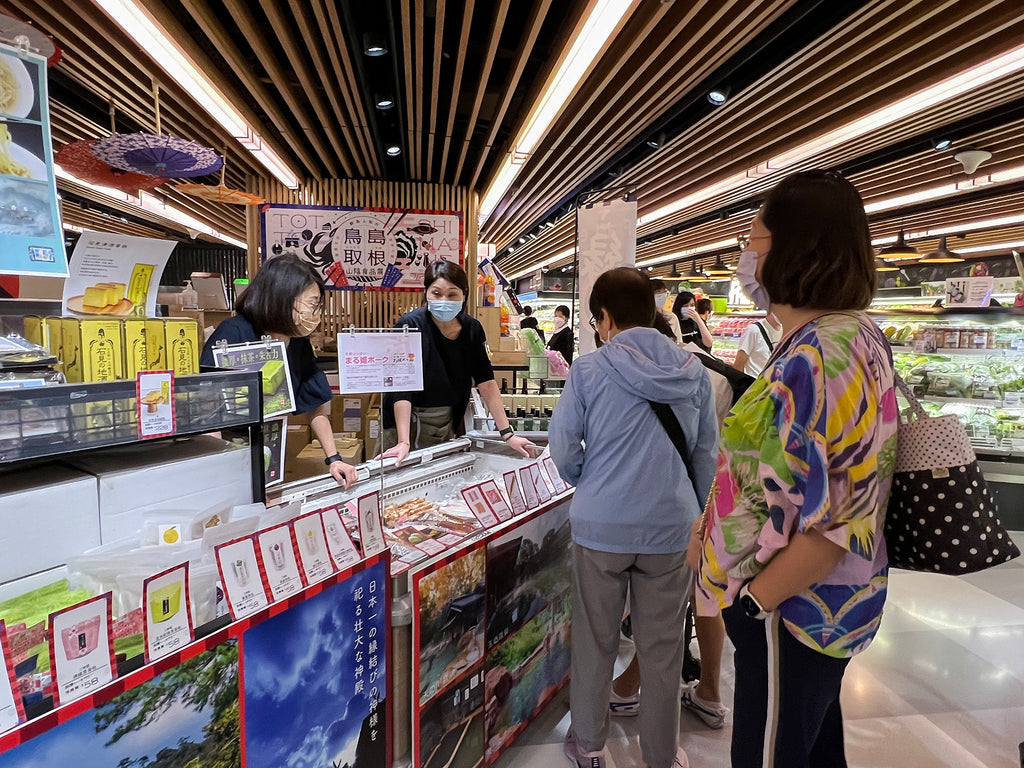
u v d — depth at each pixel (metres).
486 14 3.81
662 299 2.78
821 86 4.08
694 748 1.88
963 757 1.83
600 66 3.99
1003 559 0.94
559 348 5.64
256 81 3.92
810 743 1.00
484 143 5.36
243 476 1.31
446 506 1.89
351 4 3.38
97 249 1.21
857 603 0.94
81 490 1.01
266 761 1.09
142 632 0.88
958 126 4.71
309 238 5.16
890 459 0.93
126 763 0.85
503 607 1.71
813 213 0.92
